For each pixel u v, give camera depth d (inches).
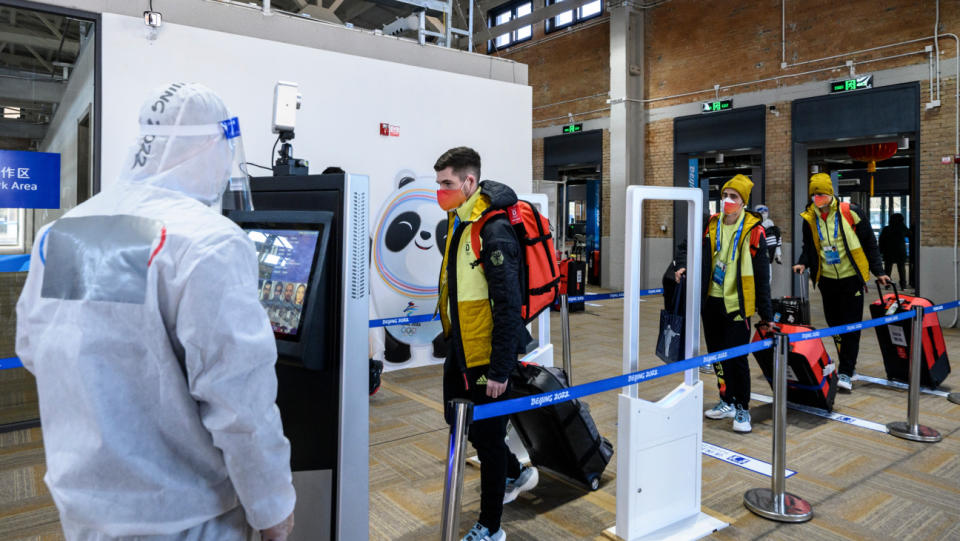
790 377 157.8
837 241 177.3
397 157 200.5
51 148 147.2
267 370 39.7
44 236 41.0
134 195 40.9
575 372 205.5
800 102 349.4
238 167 51.6
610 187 452.1
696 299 100.3
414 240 204.2
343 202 63.1
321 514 64.3
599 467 112.5
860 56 323.9
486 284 84.7
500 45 547.8
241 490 39.4
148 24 154.3
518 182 232.4
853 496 110.9
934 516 103.0
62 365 37.2
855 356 181.8
